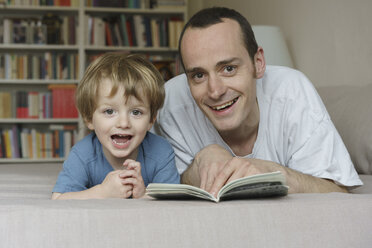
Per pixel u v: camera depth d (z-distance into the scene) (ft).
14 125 13.17
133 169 3.15
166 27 13.79
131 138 3.40
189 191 2.23
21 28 13.19
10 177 4.67
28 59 13.20
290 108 3.60
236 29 3.25
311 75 7.56
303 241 2.00
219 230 1.96
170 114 4.19
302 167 3.38
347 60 6.36
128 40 13.62
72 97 13.20
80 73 13.16
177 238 1.91
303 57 7.85
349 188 3.44
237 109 3.36
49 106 13.21
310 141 3.42
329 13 6.83
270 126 3.72
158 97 3.56
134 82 3.30
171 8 13.87
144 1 13.74
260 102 3.74
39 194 3.51
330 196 2.36
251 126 3.72
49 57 13.26
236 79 3.25
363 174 4.44
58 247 1.81
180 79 4.41
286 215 2.05
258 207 2.06
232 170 2.64
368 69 5.82
